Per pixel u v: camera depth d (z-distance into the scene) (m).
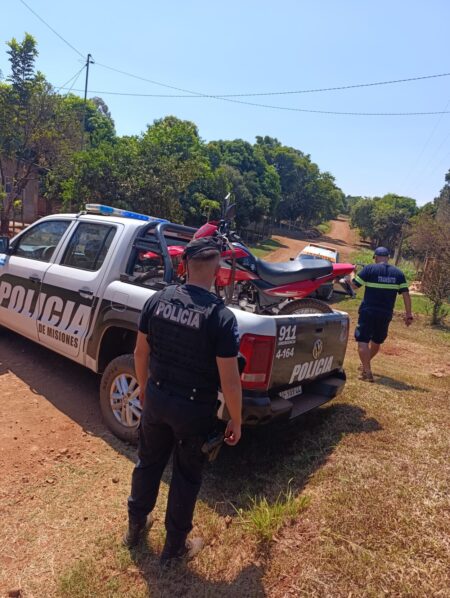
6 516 2.99
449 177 57.00
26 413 4.32
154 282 4.31
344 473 3.39
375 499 3.05
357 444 3.86
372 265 5.81
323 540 2.69
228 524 2.95
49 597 2.41
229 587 2.46
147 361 2.72
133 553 2.71
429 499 3.07
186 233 4.77
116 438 4.01
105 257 4.32
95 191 21.98
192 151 37.44
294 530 2.81
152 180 22.67
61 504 3.14
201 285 2.55
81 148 24.12
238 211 49.44
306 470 3.51
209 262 2.53
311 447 3.86
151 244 4.17
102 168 22.03
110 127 47.88
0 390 4.72
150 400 2.54
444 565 2.50
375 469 3.44
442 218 28.14
